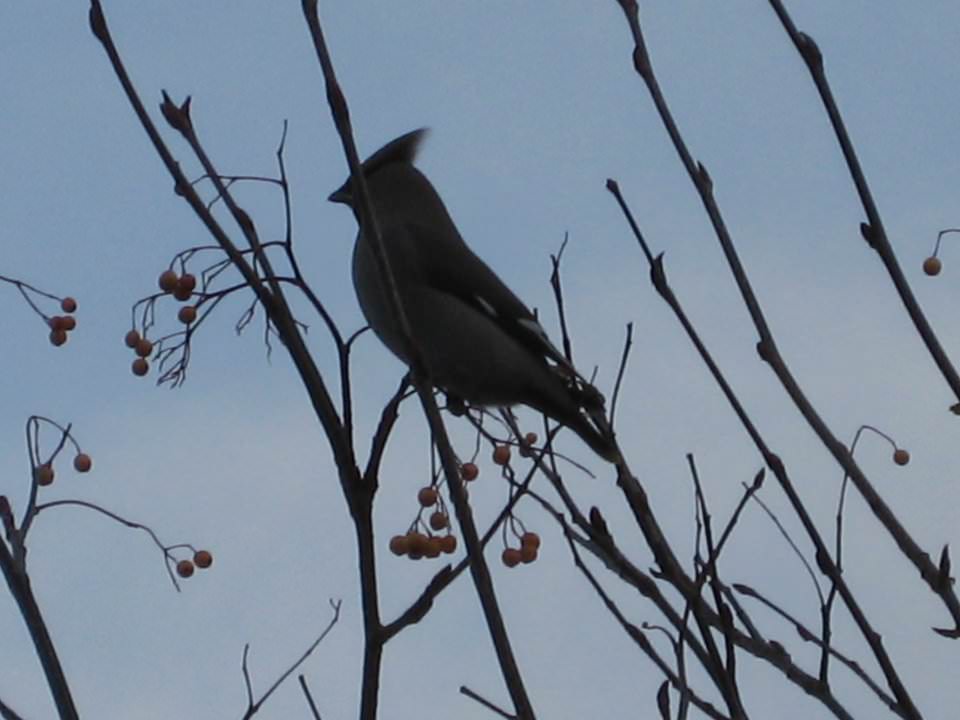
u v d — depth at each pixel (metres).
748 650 7.32
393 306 6.92
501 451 7.67
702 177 7.62
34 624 6.71
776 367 7.52
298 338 7.00
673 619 7.16
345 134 6.77
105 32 6.96
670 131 7.62
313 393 7.03
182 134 7.18
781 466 7.33
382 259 6.90
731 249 7.56
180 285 7.95
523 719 6.21
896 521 7.38
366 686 6.66
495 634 6.34
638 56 7.68
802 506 7.30
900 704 7.04
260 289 6.95
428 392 6.81
